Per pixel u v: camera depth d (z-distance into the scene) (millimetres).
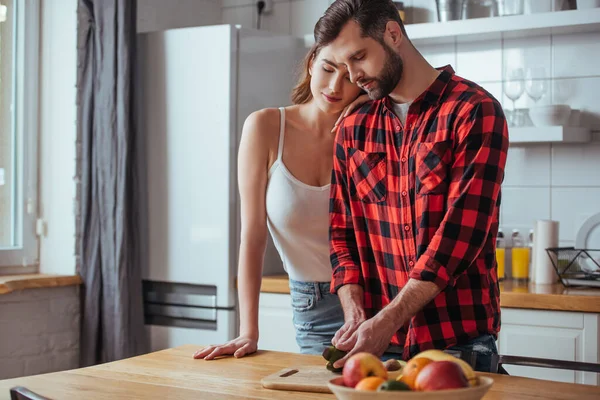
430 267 1503
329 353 1479
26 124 3418
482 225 1529
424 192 1651
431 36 3209
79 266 3375
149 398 1321
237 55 3209
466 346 1658
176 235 3268
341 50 1652
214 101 3193
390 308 1483
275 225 2004
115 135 3248
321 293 1986
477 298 1653
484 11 3260
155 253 3314
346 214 1865
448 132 1632
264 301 3100
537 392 1324
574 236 3191
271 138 2004
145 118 3340
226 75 3170
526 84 3188
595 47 3168
